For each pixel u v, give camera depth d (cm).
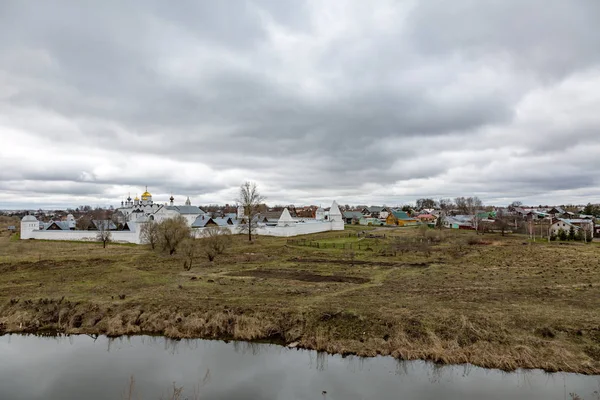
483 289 3419
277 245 7181
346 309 2827
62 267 4778
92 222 10519
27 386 2084
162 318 2922
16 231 12556
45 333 2855
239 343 2608
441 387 2005
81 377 2181
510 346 2284
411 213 18875
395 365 2250
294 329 2670
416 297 3159
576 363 2122
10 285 3812
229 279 4016
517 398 1877
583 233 8481
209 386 2066
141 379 2152
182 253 5803
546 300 3006
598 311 2698
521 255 5781
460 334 2425
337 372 2194
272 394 1981
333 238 8856
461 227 12750
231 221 10588
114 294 3441
